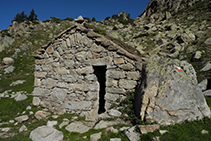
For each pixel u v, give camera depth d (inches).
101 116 216.5
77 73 255.1
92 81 249.1
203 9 1213.1
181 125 158.4
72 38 260.4
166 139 143.1
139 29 1321.4
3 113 286.2
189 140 138.2
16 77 655.1
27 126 220.4
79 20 253.9
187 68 188.9
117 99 230.4
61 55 268.2
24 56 903.1
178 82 169.5
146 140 145.3
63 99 260.5
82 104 248.2
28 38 1225.4
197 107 163.2
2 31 1349.7
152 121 165.0
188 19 1138.0
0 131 207.5
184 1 1646.2
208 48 497.7
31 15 1911.9
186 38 658.2
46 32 1473.9
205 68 376.2
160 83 173.5
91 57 248.1
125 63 231.3
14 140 175.9
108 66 237.1
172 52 616.1
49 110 272.1
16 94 402.3
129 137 154.5
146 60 230.2
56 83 269.6
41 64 290.7
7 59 779.4
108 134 168.7
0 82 595.8
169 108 161.2
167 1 1911.9
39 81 289.6
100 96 317.7
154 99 168.4
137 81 227.3
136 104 198.8
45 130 176.6
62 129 198.7
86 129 196.1
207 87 304.7
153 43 814.5
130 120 195.0
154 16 1573.6
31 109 280.8
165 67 184.9
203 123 156.6
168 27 985.5
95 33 238.8
